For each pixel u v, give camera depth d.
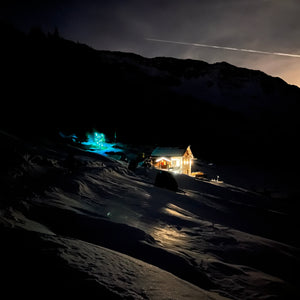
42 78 49.91
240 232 7.49
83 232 4.75
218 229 7.36
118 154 33.56
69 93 56.28
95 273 2.58
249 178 42.19
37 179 7.82
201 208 10.98
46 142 22.11
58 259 2.66
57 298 2.00
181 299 2.62
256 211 13.80
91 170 12.41
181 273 3.95
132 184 12.42
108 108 67.62
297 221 13.48
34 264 2.45
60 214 5.25
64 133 39.12
